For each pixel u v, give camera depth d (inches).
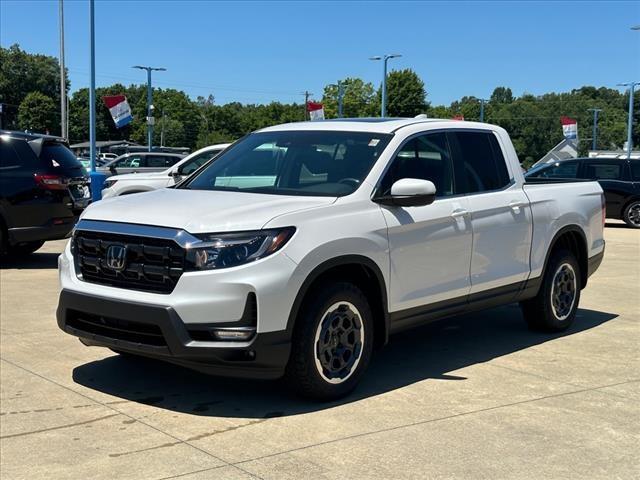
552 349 249.3
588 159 741.9
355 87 3265.3
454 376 216.4
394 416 181.2
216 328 170.2
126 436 167.8
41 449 160.4
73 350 239.9
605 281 394.3
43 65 4576.8
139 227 181.6
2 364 223.5
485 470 150.6
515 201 242.8
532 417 181.6
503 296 241.4
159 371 217.8
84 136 4825.3
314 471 149.3
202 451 159.2
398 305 204.1
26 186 400.5
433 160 224.1
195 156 483.5
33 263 434.0
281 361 175.8
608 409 188.2
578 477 148.2
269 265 172.2
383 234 197.0
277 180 214.7
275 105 4837.6
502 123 4370.1
